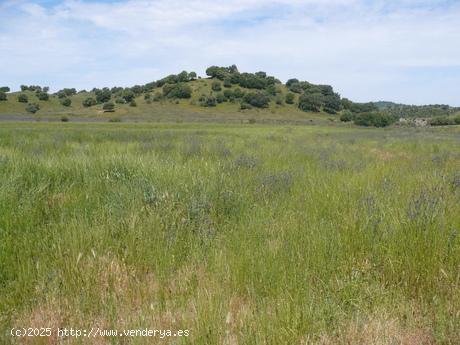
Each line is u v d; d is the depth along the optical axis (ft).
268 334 7.93
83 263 10.77
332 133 113.70
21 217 13.32
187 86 477.77
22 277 10.14
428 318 8.82
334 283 10.13
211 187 17.21
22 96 407.44
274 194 18.42
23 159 20.93
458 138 88.33
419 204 12.96
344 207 15.33
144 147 39.04
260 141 58.49
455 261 10.72
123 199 14.93
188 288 10.03
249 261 10.79
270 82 541.34
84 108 428.97
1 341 8.02
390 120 263.90
